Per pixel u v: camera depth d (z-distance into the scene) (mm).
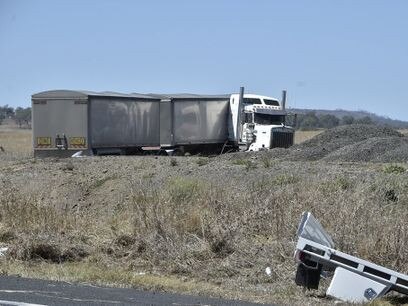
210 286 9922
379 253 10984
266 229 12906
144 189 17594
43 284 9281
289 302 8984
